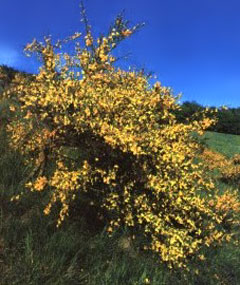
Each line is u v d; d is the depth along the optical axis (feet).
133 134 18.88
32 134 21.63
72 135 19.57
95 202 20.10
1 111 27.96
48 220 18.62
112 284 16.55
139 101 19.69
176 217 19.99
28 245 16.43
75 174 18.37
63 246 17.26
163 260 19.15
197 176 21.99
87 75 20.67
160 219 19.30
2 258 15.96
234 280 20.84
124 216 20.02
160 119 21.43
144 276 17.44
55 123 19.48
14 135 21.98
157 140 18.88
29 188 20.21
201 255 20.20
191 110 80.64
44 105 18.61
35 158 22.59
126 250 19.03
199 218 21.25
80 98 19.15
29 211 18.98
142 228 20.17
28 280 15.12
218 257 21.70
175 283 18.58
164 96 20.83
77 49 21.85
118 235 19.49
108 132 18.22
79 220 19.54
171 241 18.95
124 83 22.24
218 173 42.27
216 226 24.03
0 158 22.22
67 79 19.93
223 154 65.72
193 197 20.74
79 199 20.16
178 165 20.10
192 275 19.56
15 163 21.89
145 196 19.81
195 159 39.58
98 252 17.93
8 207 18.86
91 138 19.27
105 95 19.53
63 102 18.78
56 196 18.93
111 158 19.52
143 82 22.29
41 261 16.11
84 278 16.37
